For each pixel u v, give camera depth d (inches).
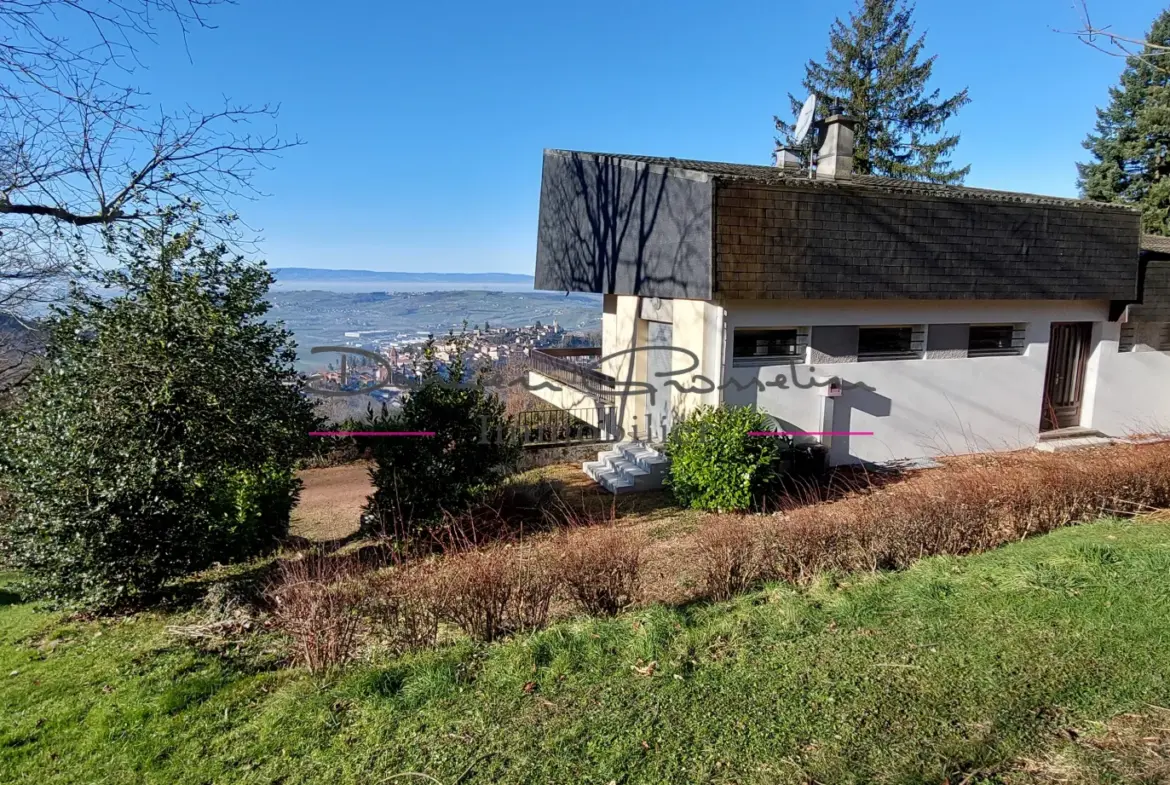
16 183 296.0
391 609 173.9
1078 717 125.8
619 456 463.5
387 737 128.2
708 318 386.3
